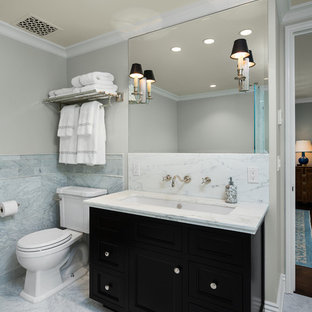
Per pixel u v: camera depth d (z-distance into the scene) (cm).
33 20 214
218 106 191
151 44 221
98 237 184
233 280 132
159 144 219
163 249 153
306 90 489
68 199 249
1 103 224
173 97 210
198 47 199
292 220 207
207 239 138
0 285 221
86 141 237
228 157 187
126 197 202
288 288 207
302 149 565
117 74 244
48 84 265
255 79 176
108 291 179
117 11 200
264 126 173
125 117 239
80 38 248
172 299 151
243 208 161
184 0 187
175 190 211
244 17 180
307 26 194
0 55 222
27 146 245
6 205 214
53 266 204
